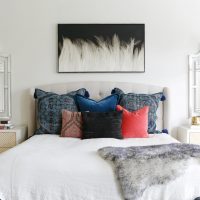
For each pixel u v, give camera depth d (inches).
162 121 134.9
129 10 136.9
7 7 136.6
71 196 66.4
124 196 64.1
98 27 136.8
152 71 138.5
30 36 137.1
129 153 71.8
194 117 131.0
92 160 71.3
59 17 137.0
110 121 109.4
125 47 137.5
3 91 138.2
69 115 117.0
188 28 137.9
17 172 68.3
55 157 73.0
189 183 65.9
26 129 136.9
